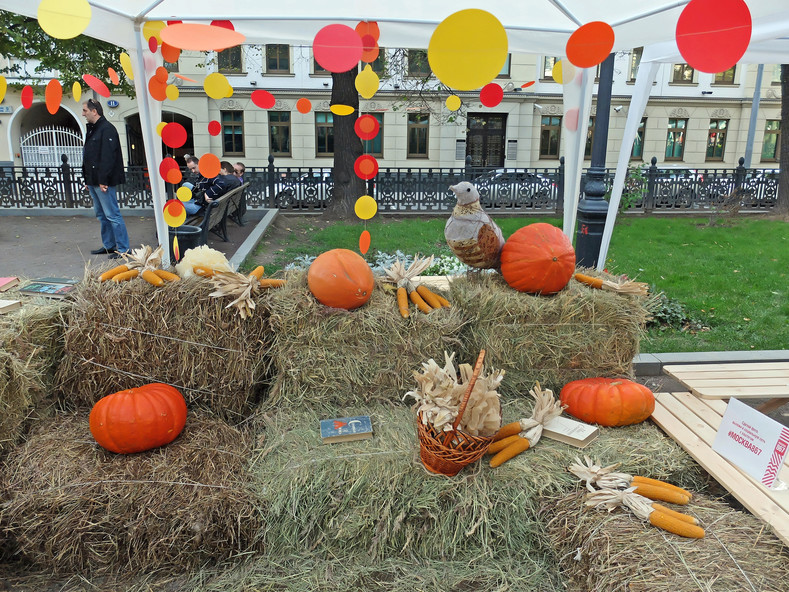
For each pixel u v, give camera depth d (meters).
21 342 2.61
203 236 6.13
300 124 19.94
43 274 5.96
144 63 3.60
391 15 3.50
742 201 12.63
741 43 1.82
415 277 3.97
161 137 3.53
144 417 2.43
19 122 19.42
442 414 2.24
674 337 4.97
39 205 11.45
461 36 1.93
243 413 2.92
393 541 2.31
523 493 2.34
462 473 2.38
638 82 4.39
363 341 2.77
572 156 4.02
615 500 2.17
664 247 8.77
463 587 2.18
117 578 2.24
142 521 2.19
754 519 2.12
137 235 8.67
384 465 2.39
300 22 3.54
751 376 3.23
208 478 2.37
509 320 2.88
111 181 6.21
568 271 2.86
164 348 2.79
